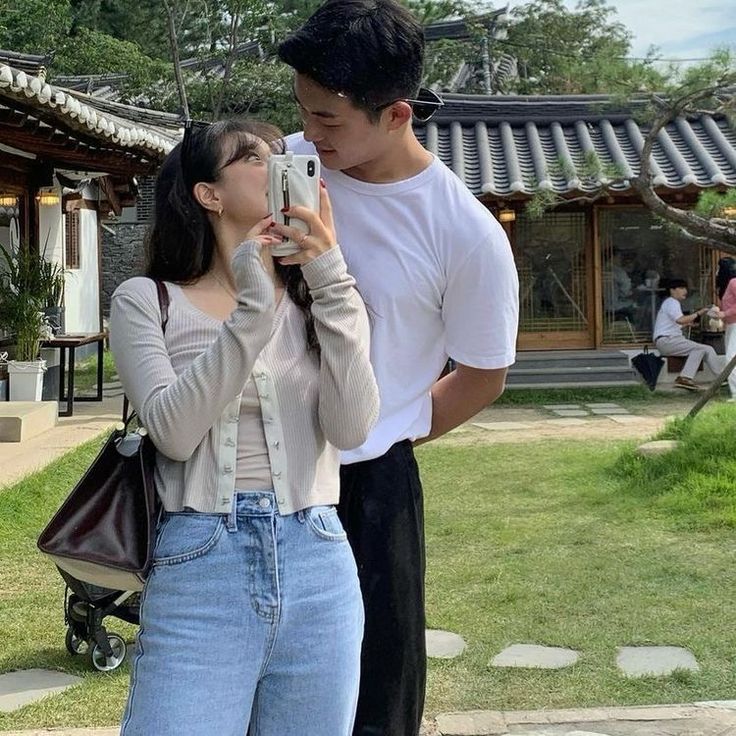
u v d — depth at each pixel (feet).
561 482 23.66
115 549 5.71
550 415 36.27
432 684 12.07
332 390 5.85
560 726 10.72
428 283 6.95
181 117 45.68
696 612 14.44
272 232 5.74
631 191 39.34
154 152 32.53
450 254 6.95
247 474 5.70
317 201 5.79
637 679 12.11
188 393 5.41
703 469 21.90
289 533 5.71
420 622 7.12
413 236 6.93
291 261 5.83
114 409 34.91
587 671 12.41
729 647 13.09
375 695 6.98
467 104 44.50
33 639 13.43
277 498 5.71
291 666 5.76
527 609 14.70
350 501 7.00
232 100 74.23
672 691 11.79
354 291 6.00
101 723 10.83
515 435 31.60
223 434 5.68
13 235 34.71
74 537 5.74
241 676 5.60
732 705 11.19
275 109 74.13
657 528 19.10
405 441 7.22
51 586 15.75
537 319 45.21
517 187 38.88
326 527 5.90
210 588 5.56
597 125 44.32
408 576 7.03
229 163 6.03
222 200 6.05
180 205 6.07
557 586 15.76
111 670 12.38
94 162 33.22
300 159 5.74
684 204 41.24
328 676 5.79
